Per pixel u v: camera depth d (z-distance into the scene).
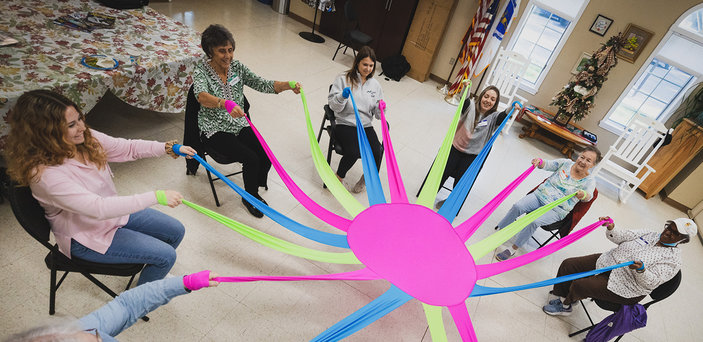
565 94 4.56
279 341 1.84
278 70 4.55
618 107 4.81
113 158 1.59
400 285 1.77
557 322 2.40
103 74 2.23
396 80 5.51
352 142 2.70
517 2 4.49
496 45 4.93
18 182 1.21
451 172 2.93
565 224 2.65
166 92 2.70
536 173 4.12
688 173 4.11
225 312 1.89
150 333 1.71
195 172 2.65
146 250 1.53
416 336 2.05
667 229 2.00
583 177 2.52
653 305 2.79
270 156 2.13
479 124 2.73
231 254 2.20
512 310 2.39
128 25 2.94
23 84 1.93
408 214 2.23
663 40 4.17
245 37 5.12
